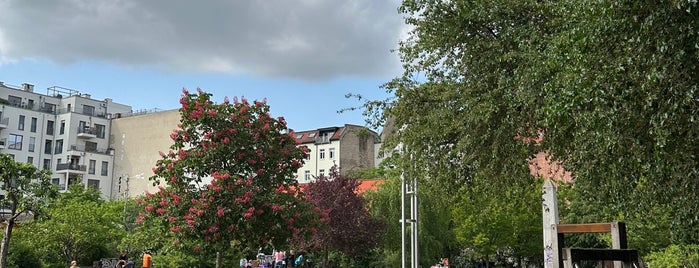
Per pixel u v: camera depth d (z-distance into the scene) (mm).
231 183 15906
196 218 15539
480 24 12906
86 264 33156
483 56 12648
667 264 19266
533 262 46156
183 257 25391
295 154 17375
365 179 61125
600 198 10914
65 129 77812
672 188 7895
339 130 83062
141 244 27250
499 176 13414
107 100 90750
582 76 7676
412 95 14586
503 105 12391
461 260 46406
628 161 7969
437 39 13359
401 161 15016
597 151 9023
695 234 8656
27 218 31234
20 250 27312
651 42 7004
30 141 76875
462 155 13875
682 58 6871
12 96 81250
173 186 16484
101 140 79250
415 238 20391
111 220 34438
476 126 12844
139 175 75000
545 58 9977
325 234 30156
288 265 31688
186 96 16844
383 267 36562
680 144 7324
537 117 10938
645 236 23797
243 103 16953
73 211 30891
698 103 6879
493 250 38156
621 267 9258
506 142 12750
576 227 9742
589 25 7543
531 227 36938
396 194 36031
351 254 31672
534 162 14219
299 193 17812
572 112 8023
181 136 16609
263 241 16641
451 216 38375
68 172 74875
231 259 26922
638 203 9227
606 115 7410
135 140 76750
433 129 13773
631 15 7090
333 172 33281
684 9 6680
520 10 12250
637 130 7520
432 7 13305
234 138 16422
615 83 7305
